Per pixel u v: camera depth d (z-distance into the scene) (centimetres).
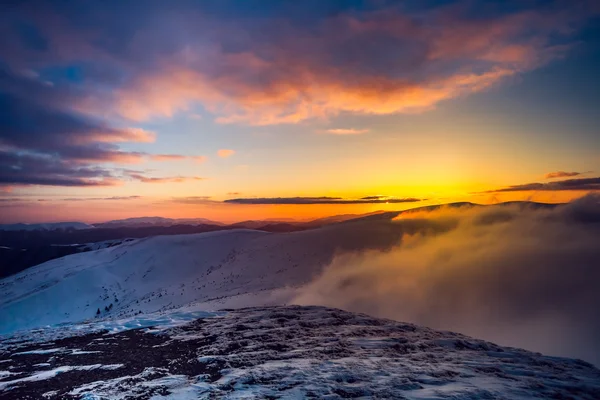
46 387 1116
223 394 984
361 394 959
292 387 1023
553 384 1079
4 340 1822
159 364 1355
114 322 2259
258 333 1853
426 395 939
